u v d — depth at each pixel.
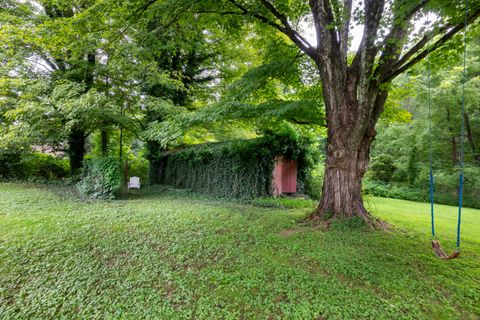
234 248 4.00
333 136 5.29
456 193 13.42
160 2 6.10
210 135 13.77
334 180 5.33
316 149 10.93
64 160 13.74
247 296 2.68
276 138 9.26
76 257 3.55
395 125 16.56
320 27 5.23
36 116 9.05
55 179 12.43
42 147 11.70
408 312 2.44
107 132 14.06
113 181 8.66
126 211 6.55
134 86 11.05
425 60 5.55
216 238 4.47
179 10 6.21
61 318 2.31
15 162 11.75
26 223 5.07
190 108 14.23
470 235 5.30
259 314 2.40
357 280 3.04
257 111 6.70
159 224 5.36
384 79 4.79
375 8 4.26
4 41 8.49
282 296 2.70
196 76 14.16
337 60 5.16
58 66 11.16
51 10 10.50
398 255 3.74
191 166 11.51
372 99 4.80
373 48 4.48
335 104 5.23
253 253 3.80
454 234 5.28
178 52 13.20
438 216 8.05
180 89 12.31
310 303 2.56
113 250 3.84
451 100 12.41
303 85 8.01
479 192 12.59
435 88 12.73
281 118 6.64
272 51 7.82
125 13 6.20
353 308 2.47
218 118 7.05
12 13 9.72
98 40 8.95
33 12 10.15
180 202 8.47
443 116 13.70
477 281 3.04
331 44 5.16
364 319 2.32
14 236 4.28
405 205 11.34
